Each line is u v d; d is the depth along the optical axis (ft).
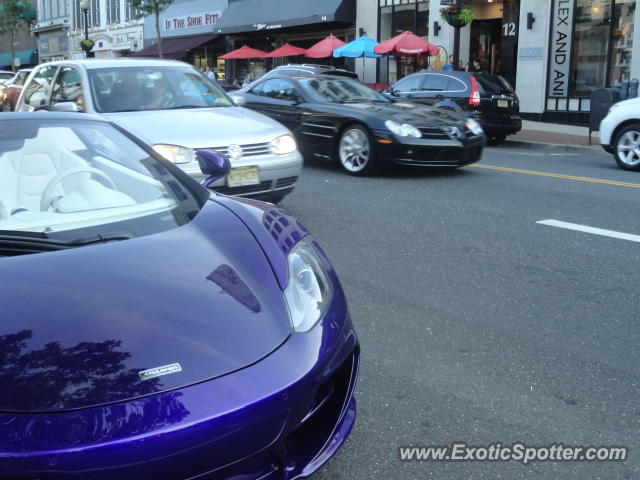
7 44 171.01
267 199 20.21
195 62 109.40
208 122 19.70
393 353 11.29
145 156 10.38
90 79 21.44
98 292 6.59
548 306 13.55
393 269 16.05
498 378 10.39
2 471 4.98
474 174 30.68
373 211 22.43
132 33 120.78
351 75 42.65
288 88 32.45
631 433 8.87
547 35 62.39
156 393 5.60
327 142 30.22
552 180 29.09
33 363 5.68
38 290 6.57
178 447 5.46
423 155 27.96
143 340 6.06
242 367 6.07
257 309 6.76
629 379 10.37
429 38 72.23
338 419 7.15
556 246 17.99
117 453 5.24
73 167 9.52
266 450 6.01
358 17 79.51
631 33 56.90
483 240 18.66
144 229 8.25
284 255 7.70
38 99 23.43
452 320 12.78
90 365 5.72
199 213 8.71
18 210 8.54
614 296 14.11
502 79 47.34
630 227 20.12
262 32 92.73
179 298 6.66
